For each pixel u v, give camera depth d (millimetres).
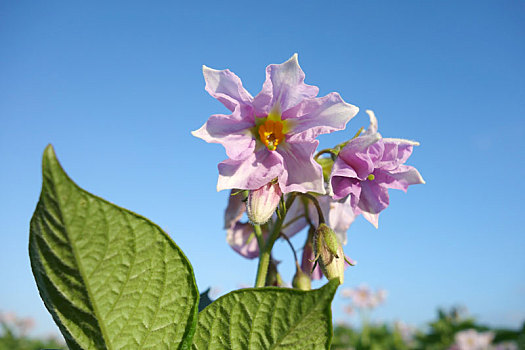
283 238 158
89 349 87
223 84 122
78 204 80
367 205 136
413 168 134
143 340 87
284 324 88
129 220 82
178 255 85
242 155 122
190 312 87
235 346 90
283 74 123
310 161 123
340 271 134
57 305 86
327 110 125
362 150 129
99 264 83
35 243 82
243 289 87
